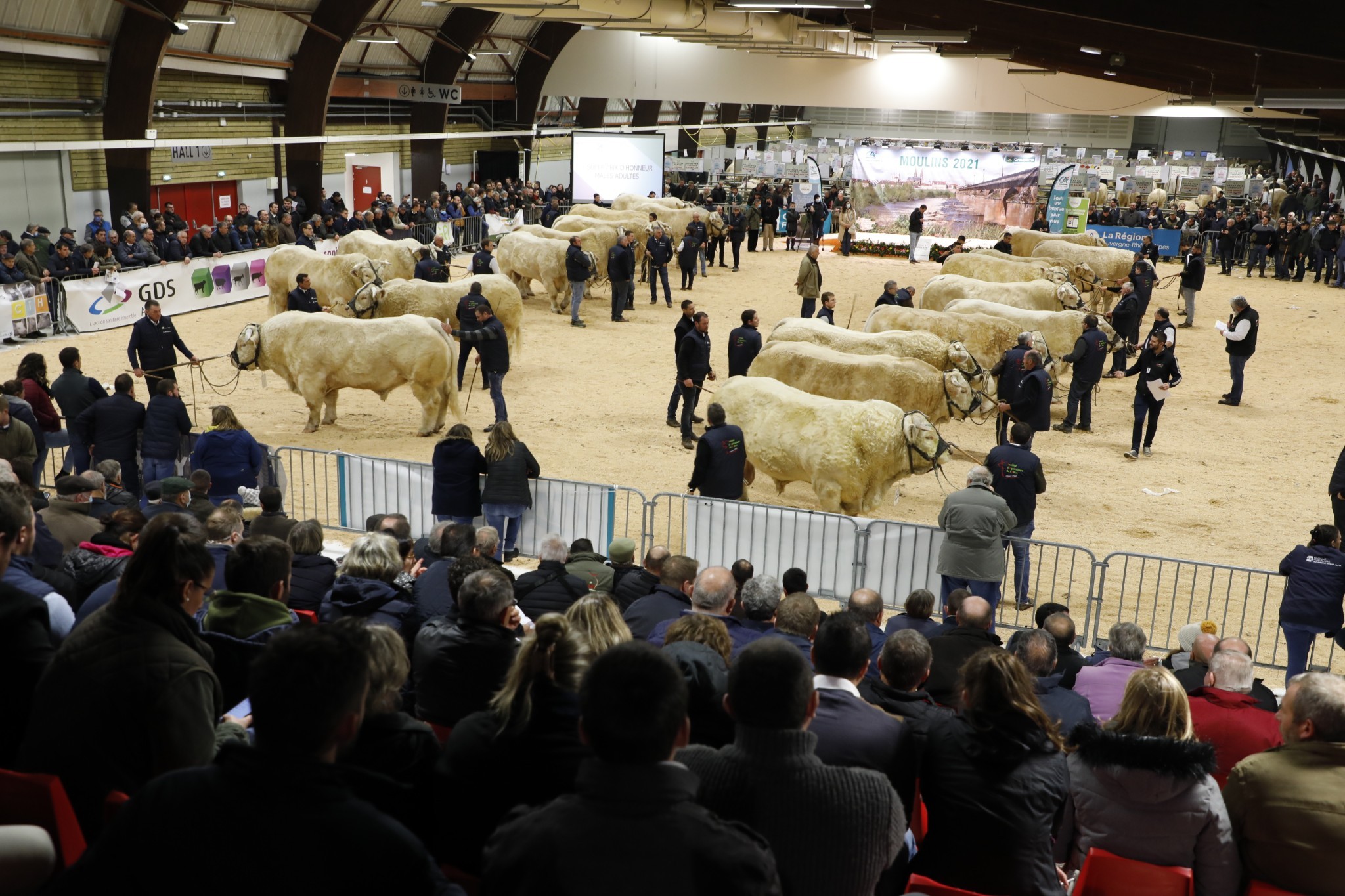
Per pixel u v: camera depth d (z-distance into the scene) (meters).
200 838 1.81
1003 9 18.95
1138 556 7.73
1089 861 3.20
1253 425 13.91
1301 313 21.64
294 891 1.80
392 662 2.84
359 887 1.82
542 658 2.83
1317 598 7.21
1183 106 26.17
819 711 3.15
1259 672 7.81
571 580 5.61
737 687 2.49
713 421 9.16
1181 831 3.16
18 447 8.24
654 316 20.19
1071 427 13.38
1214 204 30.28
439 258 19.58
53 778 2.53
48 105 19.22
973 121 47.94
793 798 2.45
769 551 8.56
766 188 30.39
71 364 9.88
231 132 24.52
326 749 1.90
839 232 31.61
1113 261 20.55
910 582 8.23
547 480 8.89
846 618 3.31
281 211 22.22
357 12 24.45
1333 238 24.94
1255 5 10.00
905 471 9.72
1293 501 11.15
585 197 31.33
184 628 2.73
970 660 3.33
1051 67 28.66
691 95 32.31
